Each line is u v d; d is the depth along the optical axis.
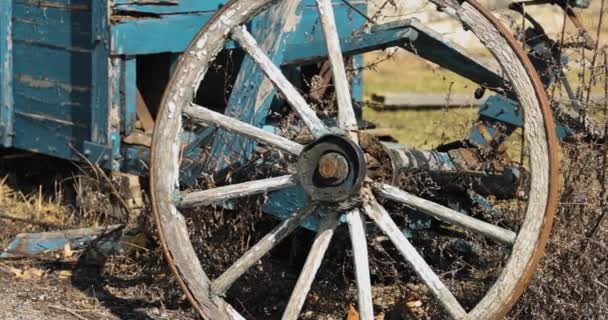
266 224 5.73
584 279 5.04
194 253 4.88
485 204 5.59
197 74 4.86
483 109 5.74
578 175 5.05
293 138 5.28
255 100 5.43
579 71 6.78
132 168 6.52
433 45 5.43
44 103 6.97
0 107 7.18
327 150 4.55
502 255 5.26
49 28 6.83
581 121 5.23
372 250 5.53
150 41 6.51
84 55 6.61
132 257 6.12
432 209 4.58
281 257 6.17
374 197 4.68
